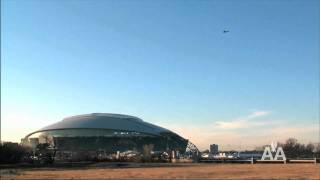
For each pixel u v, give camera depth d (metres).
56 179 58.78
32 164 115.31
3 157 118.94
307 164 120.81
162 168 93.75
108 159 157.88
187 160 164.25
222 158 173.00
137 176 64.25
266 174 67.50
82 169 88.12
